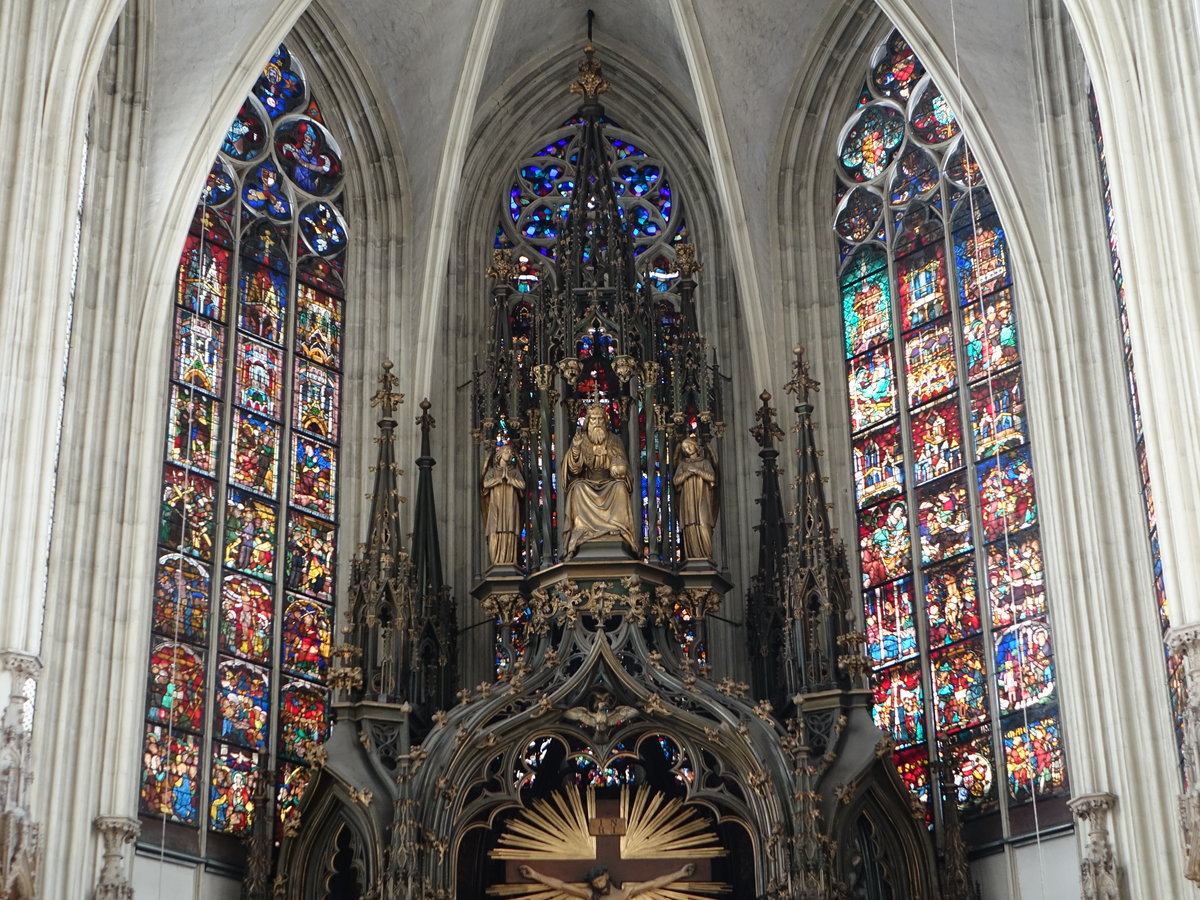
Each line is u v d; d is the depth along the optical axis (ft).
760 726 89.40
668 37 112.27
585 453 96.43
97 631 86.69
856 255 109.09
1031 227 96.58
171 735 91.04
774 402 106.01
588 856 90.99
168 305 94.27
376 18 108.78
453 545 104.88
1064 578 90.79
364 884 86.63
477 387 101.65
